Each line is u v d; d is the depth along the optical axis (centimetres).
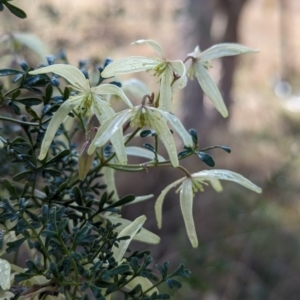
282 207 94
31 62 50
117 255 36
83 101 36
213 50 38
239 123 141
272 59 196
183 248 71
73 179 39
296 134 135
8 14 60
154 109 35
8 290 36
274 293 79
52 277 35
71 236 36
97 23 80
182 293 66
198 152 36
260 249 85
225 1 113
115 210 37
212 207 88
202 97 111
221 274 75
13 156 37
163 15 102
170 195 92
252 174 109
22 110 45
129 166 37
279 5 186
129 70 36
